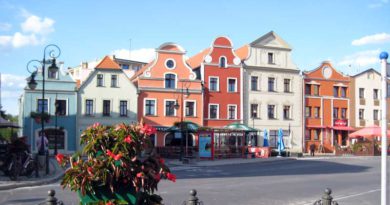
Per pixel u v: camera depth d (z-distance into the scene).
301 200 13.82
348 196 15.06
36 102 42.84
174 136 46.56
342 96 56.06
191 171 26.44
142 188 5.58
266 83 51.53
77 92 43.91
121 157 5.32
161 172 5.66
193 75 47.78
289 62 52.94
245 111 50.09
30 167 19.88
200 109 47.81
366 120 57.28
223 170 27.25
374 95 58.06
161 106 46.53
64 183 5.39
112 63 45.19
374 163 34.34
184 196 14.27
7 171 19.88
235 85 49.84
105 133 5.50
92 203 5.32
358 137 53.94
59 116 43.22
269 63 51.88
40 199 13.39
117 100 45.06
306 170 27.25
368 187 17.89
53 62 24.77
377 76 58.44
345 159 40.22
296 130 52.69
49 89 43.06
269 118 51.41
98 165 5.25
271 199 13.95
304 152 52.91
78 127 43.66
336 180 20.72
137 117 45.50
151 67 46.59
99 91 44.62
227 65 49.47
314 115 54.19
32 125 42.38
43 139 23.91
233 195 14.77
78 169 5.32
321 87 54.88
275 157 41.69
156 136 45.97
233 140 48.75
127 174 5.31
